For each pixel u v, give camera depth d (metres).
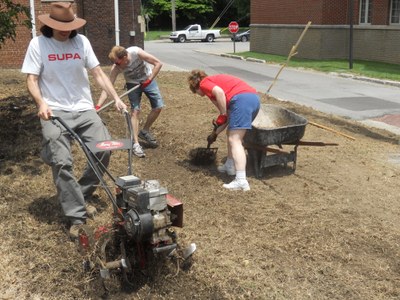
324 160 7.46
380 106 13.14
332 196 6.04
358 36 24.80
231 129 6.01
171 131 8.67
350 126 10.20
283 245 4.74
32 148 7.17
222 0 62.66
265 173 6.79
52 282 4.11
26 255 4.43
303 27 25.80
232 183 6.11
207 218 5.25
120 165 6.89
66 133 4.64
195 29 46.38
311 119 10.51
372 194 6.19
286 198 5.91
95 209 5.16
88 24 18.00
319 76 19.70
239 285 4.08
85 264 4.13
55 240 4.69
